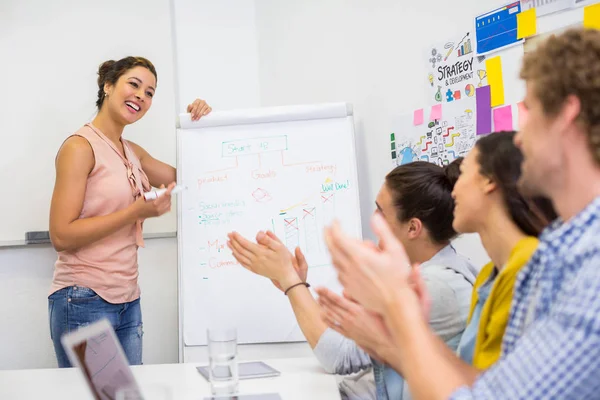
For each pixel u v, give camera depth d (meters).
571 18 1.64
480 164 1.09
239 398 1.21
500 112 1.89
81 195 2.14
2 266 2.62
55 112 2.71
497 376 0.67
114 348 1.07
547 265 0.72
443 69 2.13
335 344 1.41
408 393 1.39
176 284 2.81
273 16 3.07
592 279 0.63
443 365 0.72
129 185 2.28
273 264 1.51
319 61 2.80
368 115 2.55
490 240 1.10
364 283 0.78
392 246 0.77
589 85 0.68
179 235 2.31
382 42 2.43
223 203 2.32
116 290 2.21
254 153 2.36
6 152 2.65
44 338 2.64
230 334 1.25
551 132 0.71
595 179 0.71
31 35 2.70
